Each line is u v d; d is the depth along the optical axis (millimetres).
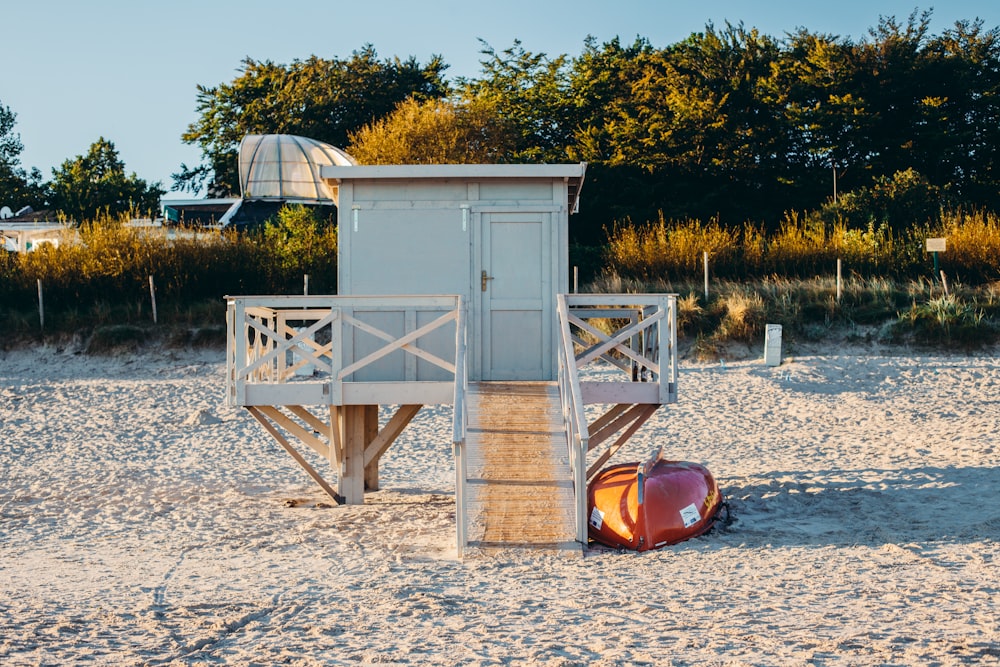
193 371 22750
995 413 16828
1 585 8148
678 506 9688
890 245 26156
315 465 14812
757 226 30938
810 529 10086
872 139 32969
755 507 11180
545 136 34750
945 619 6582
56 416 18438
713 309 23328
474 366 11391
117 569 8828
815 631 6355
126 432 17125
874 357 20938
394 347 10555
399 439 16344
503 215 11438
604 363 21234
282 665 5852
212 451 15734
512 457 9867
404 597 7543
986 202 32281
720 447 15289
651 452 15039
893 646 5965
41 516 11516
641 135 32406
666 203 31609
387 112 38594
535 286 11422
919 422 16516
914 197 28656
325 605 7328
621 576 8195
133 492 12852
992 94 32844
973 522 9938
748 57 34000
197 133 42312
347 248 11453
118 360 23547
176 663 5879
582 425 9188
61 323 24703
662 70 35188
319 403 10758
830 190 32125
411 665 5816
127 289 25953
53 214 45750
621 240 27453
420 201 11461
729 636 6277
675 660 5805
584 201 31219
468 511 9383
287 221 28797
